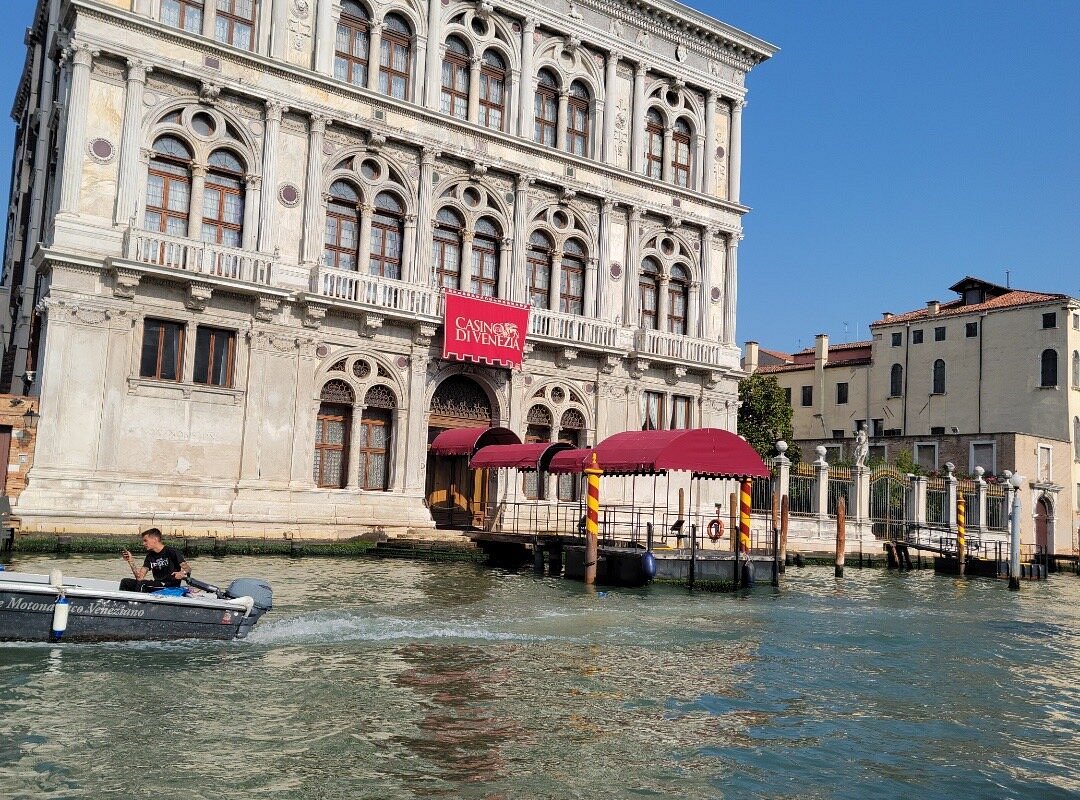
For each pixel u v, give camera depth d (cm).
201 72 2652
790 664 1452
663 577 2441
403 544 2742
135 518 2434
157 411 2544
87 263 2445
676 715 1112
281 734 959
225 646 1334
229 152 2752
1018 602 2584
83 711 995
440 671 1254
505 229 3275
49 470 2384
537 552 2584
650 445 2480
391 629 1525
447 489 3216
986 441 4791
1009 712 1216
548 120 3428
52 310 2416
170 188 2656
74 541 2233
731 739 1032
